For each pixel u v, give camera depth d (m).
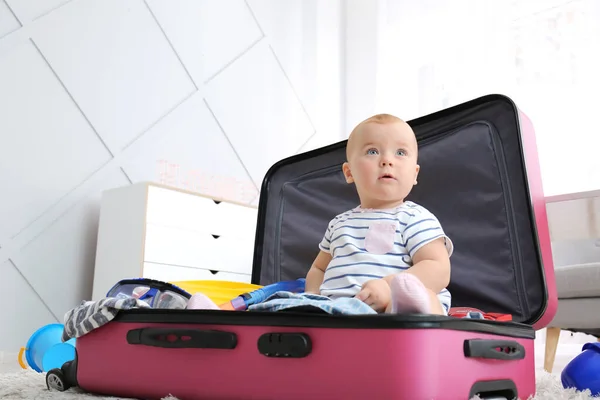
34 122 2.30
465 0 3.16
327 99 3.56
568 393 1.04
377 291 0.88
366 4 3.62
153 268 2.20
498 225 1.17
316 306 0.76
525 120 1.20
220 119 2.97
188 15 2.89
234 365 0.79
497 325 0.85
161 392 0.86
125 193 2.27
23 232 2.23
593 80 2.74
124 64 2.61
